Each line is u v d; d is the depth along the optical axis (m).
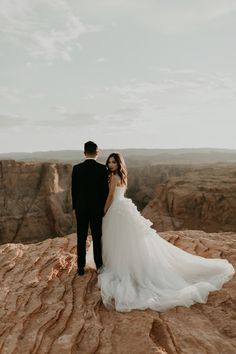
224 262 5.71
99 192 5.54
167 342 3.98
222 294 5.07
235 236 8.42
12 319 4.49
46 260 6.48
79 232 5.70
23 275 5.87
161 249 5.46
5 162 56.28
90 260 6.01
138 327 4.23
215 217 48.22
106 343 3.99
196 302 4.88
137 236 5.31
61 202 57.78
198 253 6.88
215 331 4.20
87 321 4.43
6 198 55.00
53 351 3.87
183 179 58.00
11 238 53.22
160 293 4.91
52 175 57.06
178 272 5.43
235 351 3.81
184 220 49.25
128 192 83.50
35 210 55.16
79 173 5.58
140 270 5.21
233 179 54.34
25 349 3.91
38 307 4.77
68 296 5.11
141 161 153.62
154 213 53.44
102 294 4.93
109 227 5.45
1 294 5.18
